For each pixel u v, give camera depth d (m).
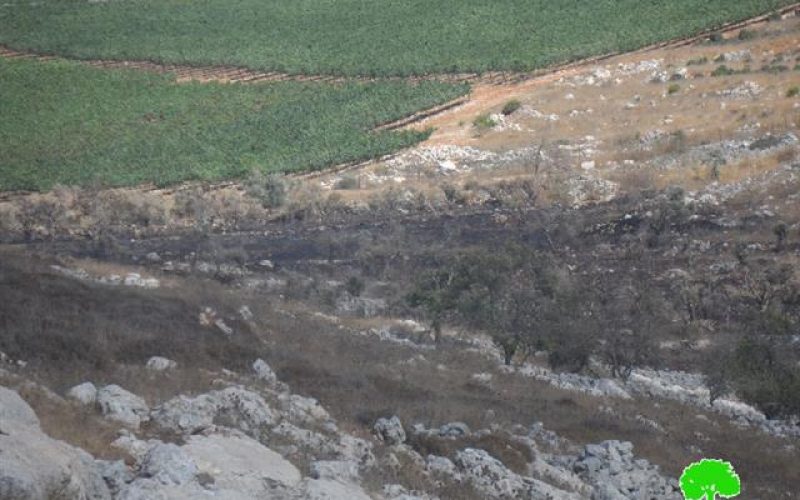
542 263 63.91
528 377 49.03
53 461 18.94
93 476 20.31
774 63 104.69
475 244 75.44
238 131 117.31
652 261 69.75
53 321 37.88
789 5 123.00
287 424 28.81
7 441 18.98
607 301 61.81
